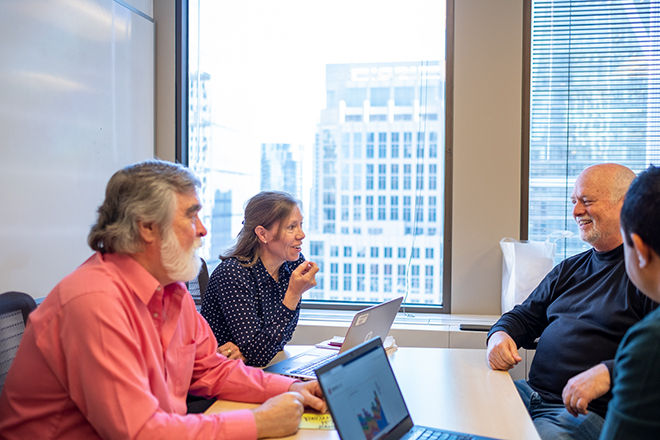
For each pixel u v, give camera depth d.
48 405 1.21
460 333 2.70
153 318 1.40
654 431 0.91
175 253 1.32
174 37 3.24
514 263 2.67
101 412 1.13
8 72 2.07
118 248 1.29
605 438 0.97
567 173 3.01
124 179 1.31
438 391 1.57
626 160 2.97
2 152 2.04
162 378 1.33
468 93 2.96
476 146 2.96
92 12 2.58
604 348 1.84
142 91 3.07
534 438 1.24
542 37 3.00
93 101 2.60
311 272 1.86
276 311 1.86
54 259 2.34
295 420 1.26
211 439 1.17
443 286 3.10
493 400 1.50
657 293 1.02
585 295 1.99
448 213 3.09
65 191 2.41
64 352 1.17
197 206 1.36
